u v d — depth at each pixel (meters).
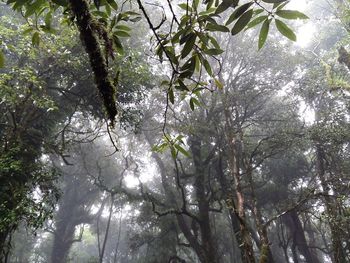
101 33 2.50
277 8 2.19
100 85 2.35
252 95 17.64
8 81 10.34
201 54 2.76
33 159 11.61
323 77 16.11
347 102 15.49
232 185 16.67
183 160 24.56
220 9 2.28
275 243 28.94
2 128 11.71
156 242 23.16
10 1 2.70
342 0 12.45
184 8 2.53
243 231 10.31
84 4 2.34
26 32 3.40
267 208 25.61
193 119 17.36
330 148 15.58
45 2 2.91
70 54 11.77
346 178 12.92
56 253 29.70
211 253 17.09
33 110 11.10
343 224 11.63
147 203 22.22
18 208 8.91
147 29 16.19
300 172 22.17
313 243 25.50
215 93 15.84
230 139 13.40
